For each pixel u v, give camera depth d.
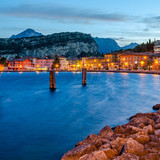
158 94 44.84
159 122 17.81
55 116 25.62
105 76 120.69
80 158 10.73
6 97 43.47
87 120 23.38
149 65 161.25
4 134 18.72
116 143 12.34
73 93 47.91
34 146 16.00
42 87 65.25
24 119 24.27
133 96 42.28
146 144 12.28
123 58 182.50
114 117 24.47
